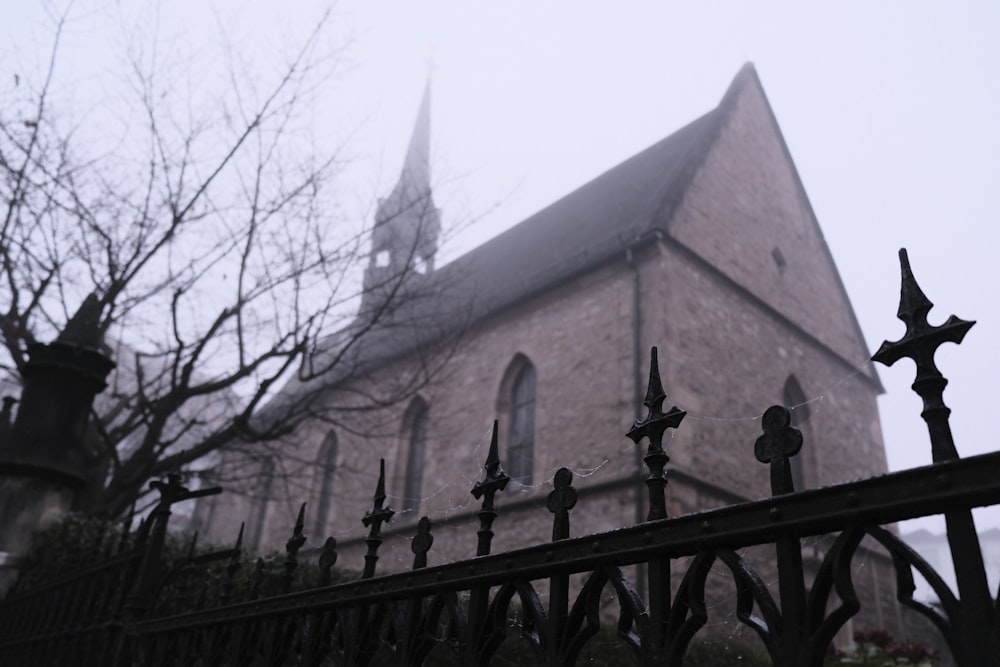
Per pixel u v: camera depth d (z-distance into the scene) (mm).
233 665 2494
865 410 16828
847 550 1104
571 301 13875
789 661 1107
